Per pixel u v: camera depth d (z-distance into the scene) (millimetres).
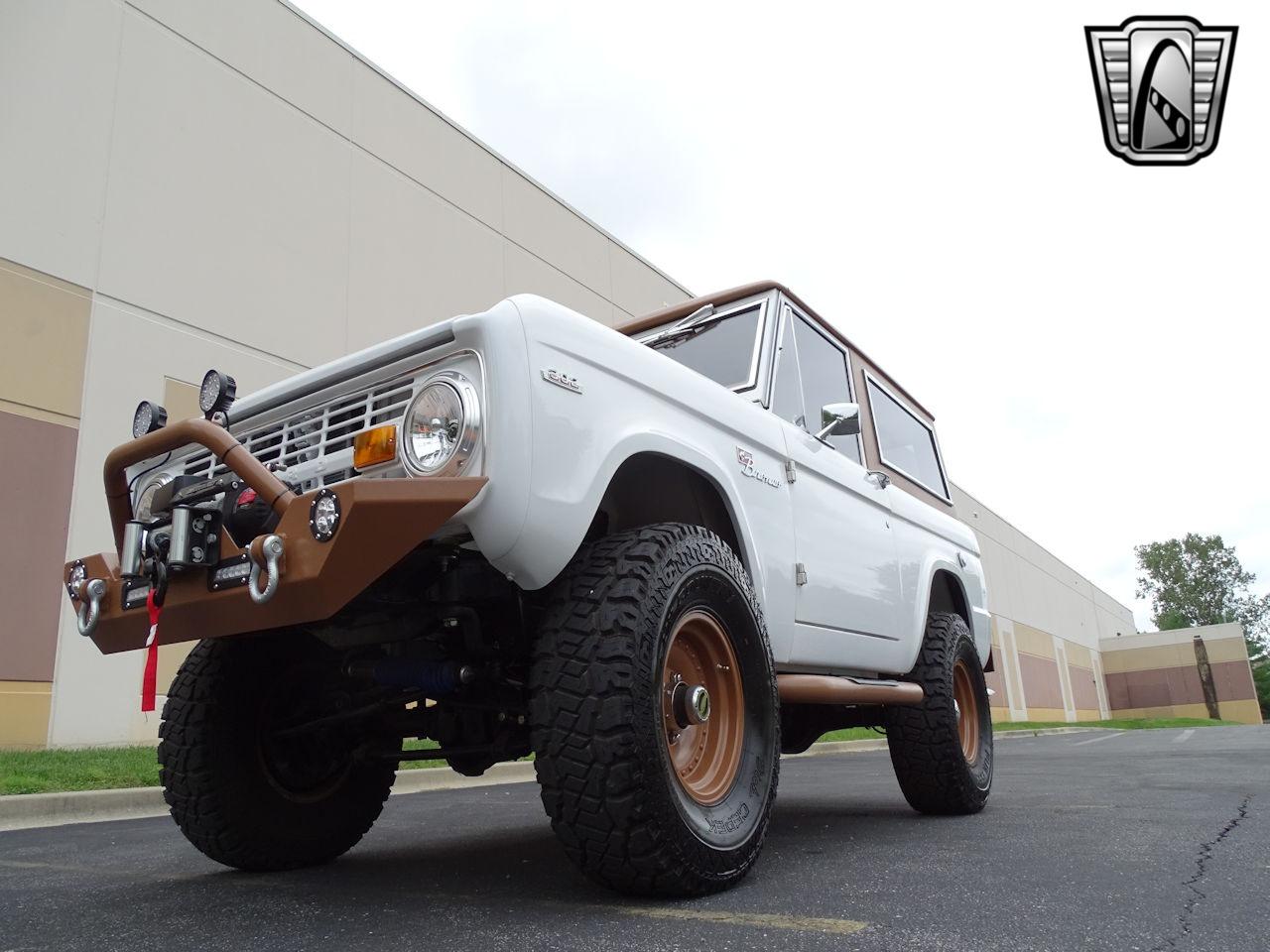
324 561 2045
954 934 1964
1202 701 57812
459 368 2320
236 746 2977
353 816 3254
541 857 3256
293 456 2611
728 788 2590
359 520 2029
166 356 9844
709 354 3975
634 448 2584
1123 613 71938
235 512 2402
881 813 4539
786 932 1977
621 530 2994
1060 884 2541
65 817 5480
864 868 2826
